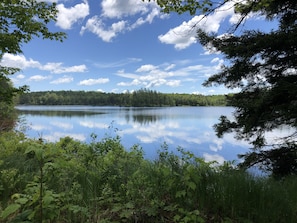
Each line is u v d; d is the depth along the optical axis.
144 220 2.60
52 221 2.54
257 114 5.37
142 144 11.87
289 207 2.68
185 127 27.45
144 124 31.14
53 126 26.06
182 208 2.54
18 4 5.40
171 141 15.64
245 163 5.75
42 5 5.74
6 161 4.68
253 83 6.15
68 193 2.86
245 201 2.72
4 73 6.21
